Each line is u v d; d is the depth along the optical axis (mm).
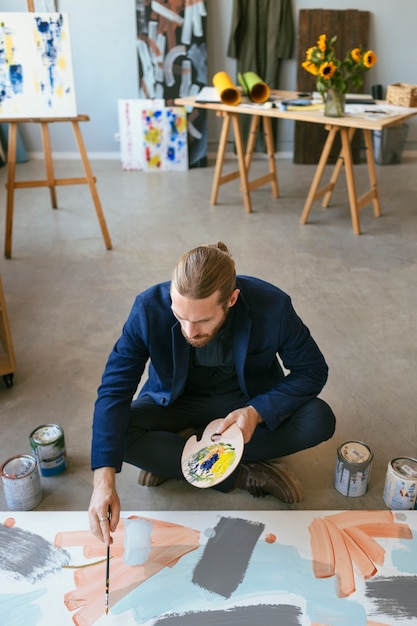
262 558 1611
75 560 1606
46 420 2199
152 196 4637
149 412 1831
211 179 5074
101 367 2506
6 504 1841
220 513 1743
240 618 1463
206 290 1350
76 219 4145
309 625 1447
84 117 3354
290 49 5258
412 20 5176
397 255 3588
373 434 2125
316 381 1771
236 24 5109
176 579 1554
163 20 5055
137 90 5367
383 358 2566
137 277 3301
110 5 5055
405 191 4691
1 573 1574
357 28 5160
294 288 3168
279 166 5410
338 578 1559
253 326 1655
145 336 1626
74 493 1885
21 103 3279
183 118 5176
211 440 1709
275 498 1873
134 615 1471
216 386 1855
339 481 1866
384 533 1685
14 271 3359
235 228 3996
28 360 2551
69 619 1463
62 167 5316
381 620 1459
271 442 1794
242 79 4188
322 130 5320
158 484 1913
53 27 3152
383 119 3564
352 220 4012
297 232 3924
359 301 3041
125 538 1664
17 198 4543
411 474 1782
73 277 3291
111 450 1567
